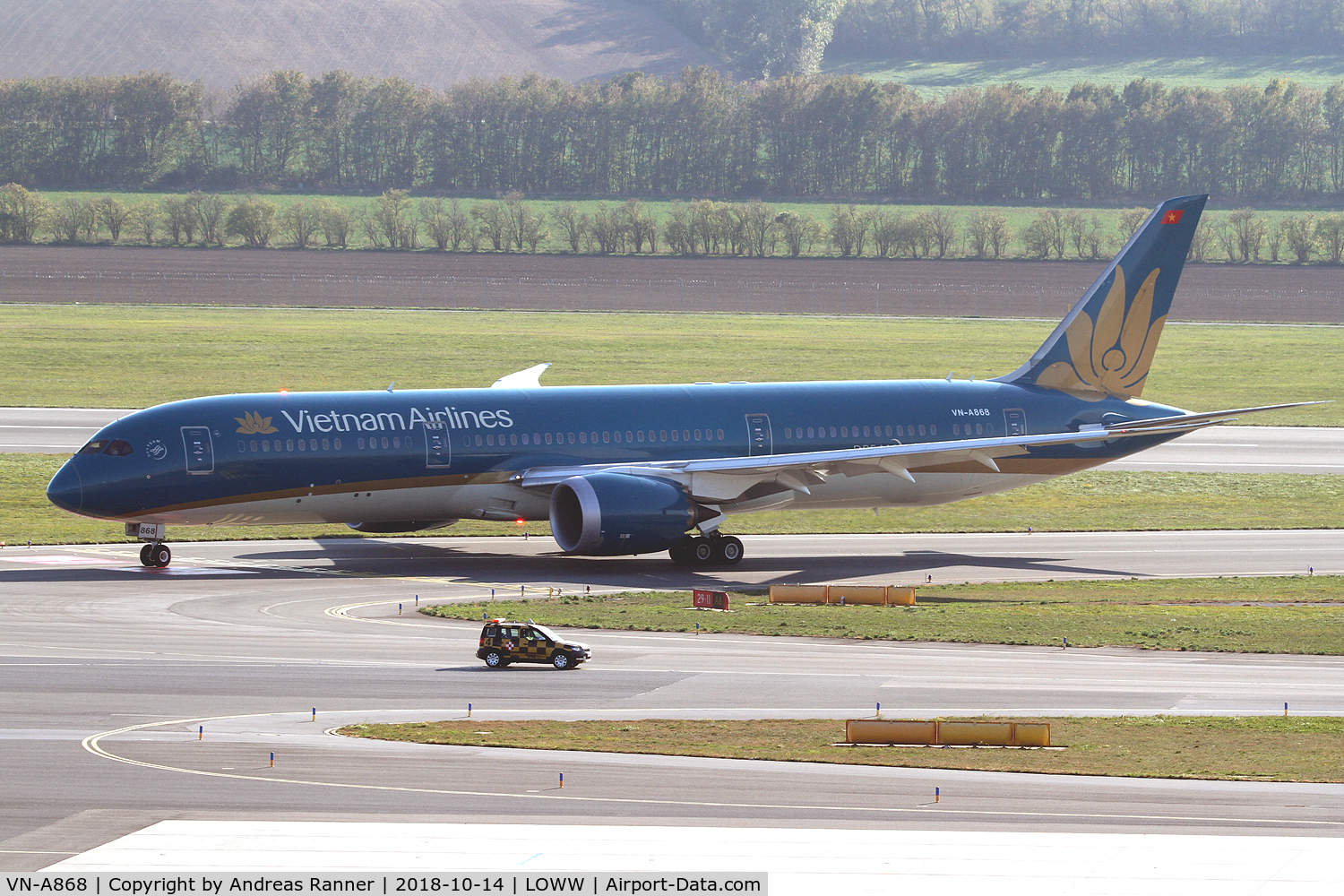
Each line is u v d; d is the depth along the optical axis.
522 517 168.62
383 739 87.25
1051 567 169.00
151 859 64.25
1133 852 65.88
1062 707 99.25
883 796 75.88
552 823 69.75
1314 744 88.88
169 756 82.19
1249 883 61.75
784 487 171.88
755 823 70.19
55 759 81.31
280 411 158.25
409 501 162.50
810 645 120.94
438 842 66.81
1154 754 86.19
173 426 153.75
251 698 98.50
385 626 126.38
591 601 140.75
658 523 159.62
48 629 122.38
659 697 100.81
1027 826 70.12
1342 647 121.19
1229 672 111.44
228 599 139.38
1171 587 155.25
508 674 107.69
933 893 60.47
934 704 99.62
